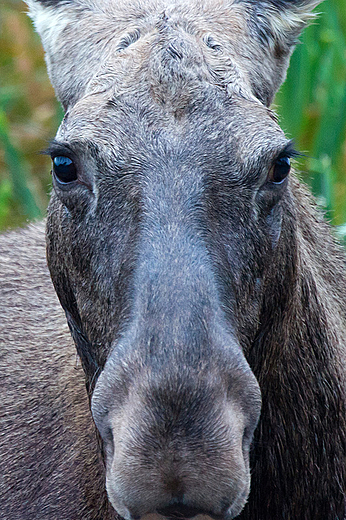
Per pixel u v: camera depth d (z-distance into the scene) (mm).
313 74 16188
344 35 17391
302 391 8812
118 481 6523
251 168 7312
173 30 7887
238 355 6734
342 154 16750
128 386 6613
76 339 8977
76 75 8602
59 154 7723
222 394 6535
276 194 7684
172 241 6875
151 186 7105
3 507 10406
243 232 7352
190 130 7266
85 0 8852
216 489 6449
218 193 7184
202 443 6391
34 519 10180
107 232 7348
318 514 9102
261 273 7707
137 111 7371
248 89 7871
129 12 8516
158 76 7457
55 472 10180
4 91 19906
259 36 8734
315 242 9672
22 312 11750
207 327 6605
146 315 6672
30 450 10445
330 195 13062
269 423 8750
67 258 8164
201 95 7398
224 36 8234
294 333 8727
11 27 20609
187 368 6441
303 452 8875
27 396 10773
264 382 8578
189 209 7008
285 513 8992
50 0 9102
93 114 7496
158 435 6406
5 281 12375
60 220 8164
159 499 6531
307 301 8852
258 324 7957
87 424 9977
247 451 6875
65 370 10453
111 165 7301
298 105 15219
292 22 9023
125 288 7066
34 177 18984
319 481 9000
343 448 9180
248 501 8875
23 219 17375
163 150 7199
